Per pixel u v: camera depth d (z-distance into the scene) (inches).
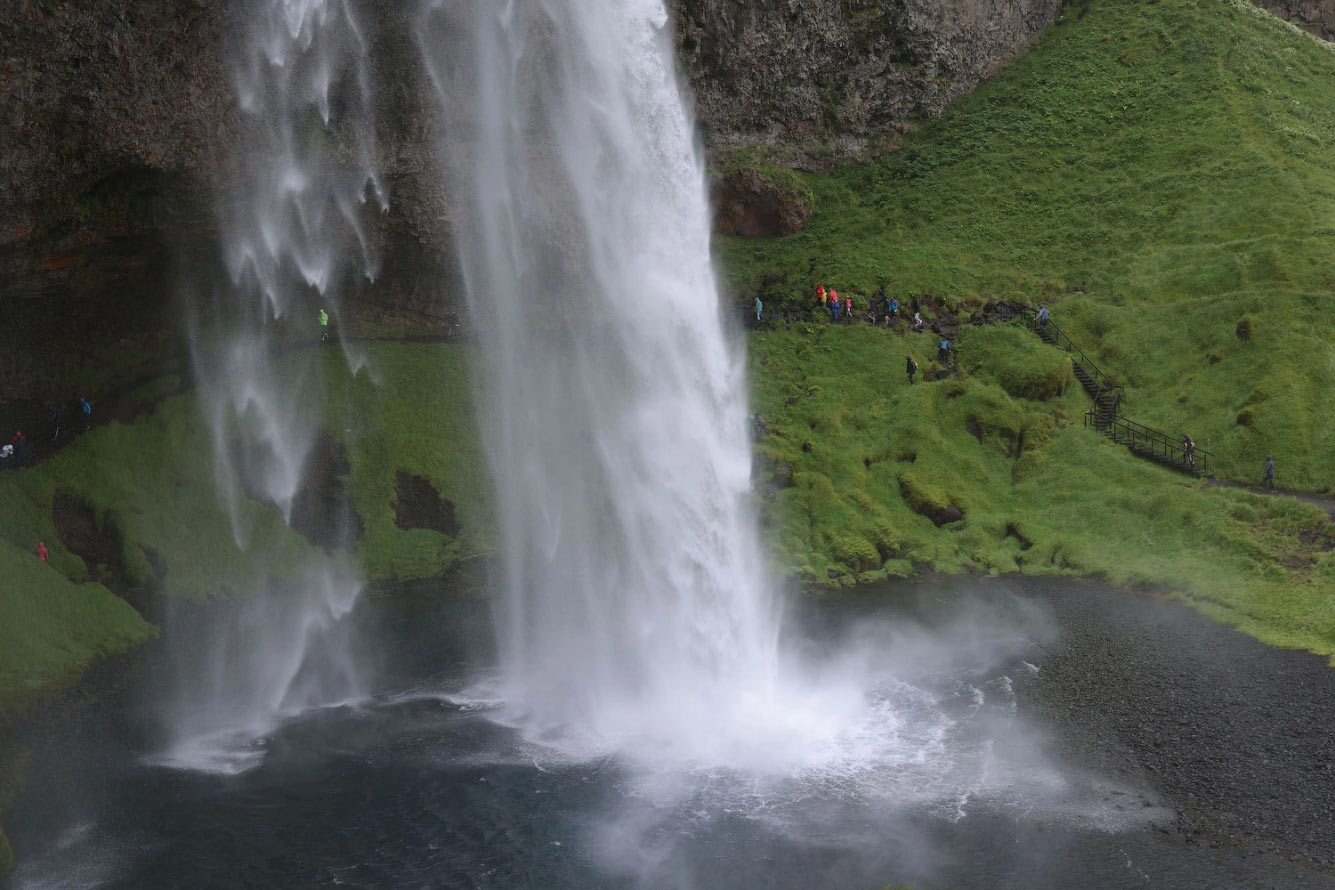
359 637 1737.2
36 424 1948.8
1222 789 1192.8
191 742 1373.0
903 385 2488.9
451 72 2127.2
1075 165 3127.5
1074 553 2028.8
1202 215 2775.6
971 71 3516.2
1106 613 1785.2
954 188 3144.7
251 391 2122.3
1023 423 2373.3
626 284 2546.8
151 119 1706.4
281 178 1941.4
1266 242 2571.4
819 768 1289.4
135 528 1830.7
